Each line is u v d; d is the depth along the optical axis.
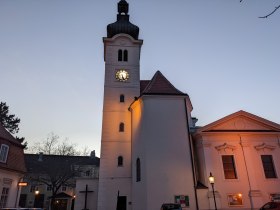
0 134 25.47
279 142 27.95
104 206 28.20
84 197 31.12
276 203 18.09
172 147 26.31
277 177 26.44
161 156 25.78
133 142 30.08
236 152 27.03
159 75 32.19
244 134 27.69
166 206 20.78
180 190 24.56
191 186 24.86
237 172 26.11
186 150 26.34
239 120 28.70
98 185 31.23
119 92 34.25
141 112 28.33
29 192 52.47
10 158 25.97
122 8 41.25
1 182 24.08
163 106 28.12
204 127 27.52
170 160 25.70
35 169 52.34
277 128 28.41
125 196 28.72
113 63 36.03
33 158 56.28
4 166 24.38
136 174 27.36
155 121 27.30
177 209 20.58
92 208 30.77
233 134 27.55
